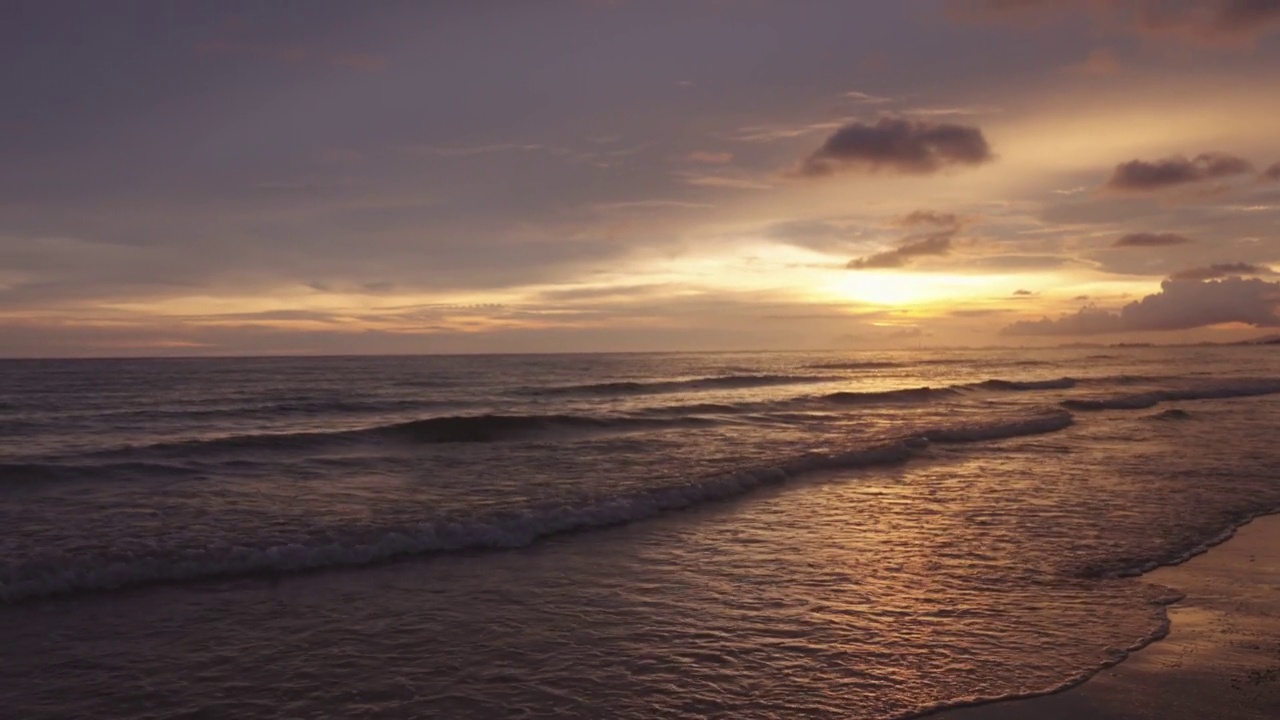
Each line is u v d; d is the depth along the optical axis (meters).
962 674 6.24
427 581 8.74
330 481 14.58
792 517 11.98
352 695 5.86
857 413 29.00
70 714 5.53
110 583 8.44
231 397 38.41
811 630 7.23
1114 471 16.05
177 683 6.06
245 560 9.12
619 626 7.33
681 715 5.56
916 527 11.30
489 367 83.06
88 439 22.22
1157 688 5.95
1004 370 70.19
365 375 63.62
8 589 7.96
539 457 17.73
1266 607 7.86
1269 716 5.46
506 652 6.70
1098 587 8.53
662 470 15.66
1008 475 15.66
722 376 58.38
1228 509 12.38
